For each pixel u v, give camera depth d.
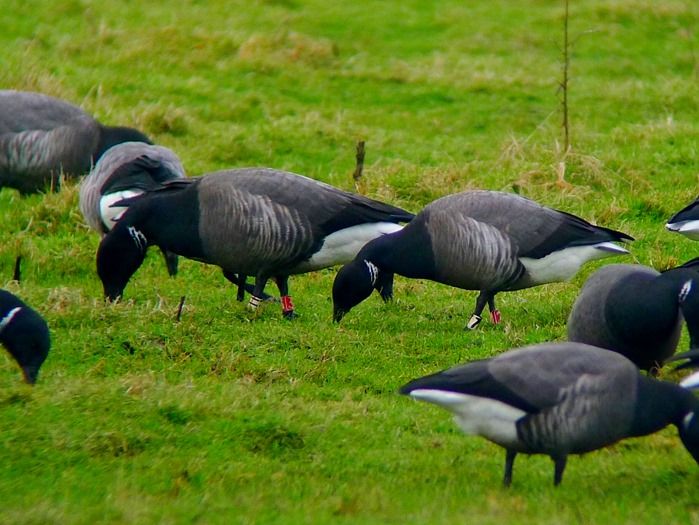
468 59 26.86
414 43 28.36
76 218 17.67
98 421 10.96
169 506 9.34
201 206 14.43
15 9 28.89
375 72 25.50
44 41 26.47
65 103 19.41
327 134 21.69
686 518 9.08
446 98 24.47
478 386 9.61
